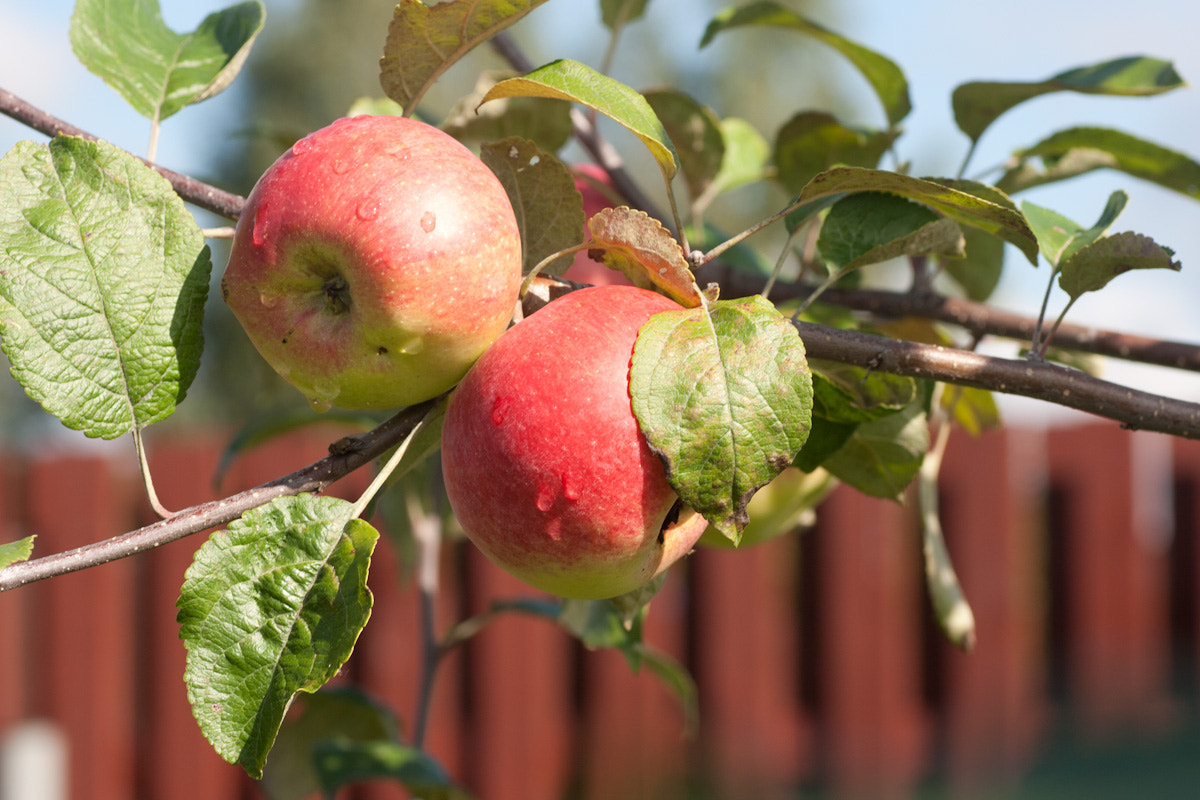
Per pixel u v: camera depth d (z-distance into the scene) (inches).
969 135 43.5
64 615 107.0
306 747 52.4
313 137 35.0
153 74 38.9
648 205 47.9
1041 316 36.7
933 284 45.9
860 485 40.6
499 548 34.9
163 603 106.7
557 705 106.0
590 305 35.1
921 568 106.7
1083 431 106.4
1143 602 106.5
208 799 104.7
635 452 34.4
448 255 34.4
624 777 106.6
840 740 102.3
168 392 34.9
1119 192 37.4
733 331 34.1
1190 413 36.3
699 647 105.5
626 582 35.2
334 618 33.8
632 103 35.1
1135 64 42.0
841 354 36.3
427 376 35.0
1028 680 107.2
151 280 35.0
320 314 34.9
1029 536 113.3
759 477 33.8
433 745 103.3
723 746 104.0
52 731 106.3
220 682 33.6
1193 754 103.3
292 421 52.4
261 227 34.7
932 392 40.0
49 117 37.7
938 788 102.7
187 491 105.0
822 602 103.5
